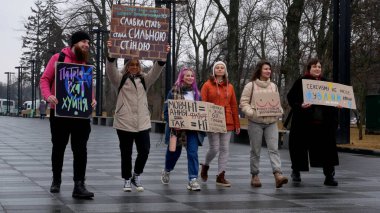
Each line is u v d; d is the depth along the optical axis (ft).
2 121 171.83
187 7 152.05
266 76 30.30
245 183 31.53
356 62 107.55
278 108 29.84
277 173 29.78
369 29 99.91
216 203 24.64
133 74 27.12
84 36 25.86
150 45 27.58
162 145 64.34
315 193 28.09
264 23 164.55
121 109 26.78
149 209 22.90
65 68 25.17
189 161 28.50
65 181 30.78
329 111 31.04
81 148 25.16
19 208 22.61
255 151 30.12
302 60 117.08
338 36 63.98
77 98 25.18
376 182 32.94
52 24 164.04
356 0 93.97
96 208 22.85
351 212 22.90
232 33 96.99
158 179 32.68
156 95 157.28
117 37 27.22
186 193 27.40
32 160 43.39
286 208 23.65
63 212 21.89
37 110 275.59
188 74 29.01
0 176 33.04
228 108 29.94
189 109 28.43
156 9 27.66
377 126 74.18
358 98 133.59
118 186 29.48
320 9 116.37
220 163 29.99
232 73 97.25
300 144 31.55
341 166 43.57
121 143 27.20
